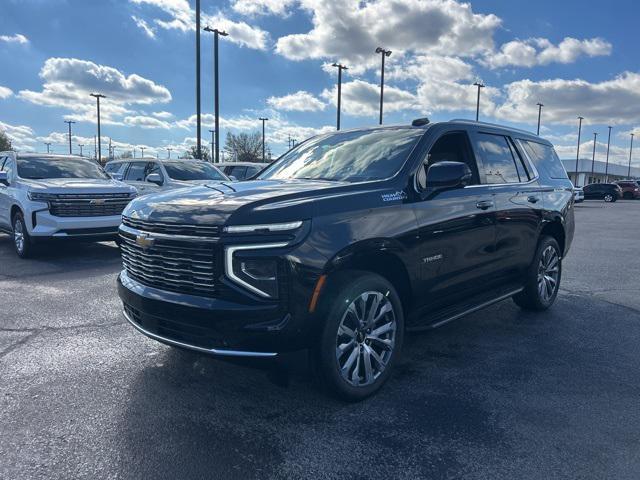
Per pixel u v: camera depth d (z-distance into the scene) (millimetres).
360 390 3539
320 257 3238
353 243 3398
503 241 4973
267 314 3148
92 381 3887
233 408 3475
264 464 2812
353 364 3512
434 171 3883
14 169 10055
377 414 3396
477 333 5160
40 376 3969
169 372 4062
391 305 3721
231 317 3154
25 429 3170
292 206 3270
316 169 4609
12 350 4520
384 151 4395
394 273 3934
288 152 5383
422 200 4043
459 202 4355
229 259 3166
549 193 5844
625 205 35531
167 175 12680
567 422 3293
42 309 5836
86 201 8930
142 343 4707
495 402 3578
